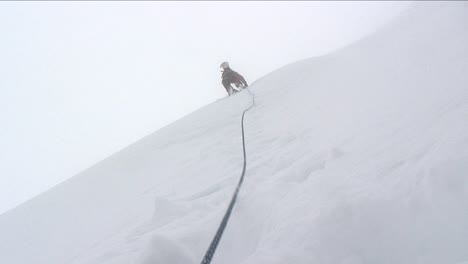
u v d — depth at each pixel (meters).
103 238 3.08
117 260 2.16
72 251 3.17
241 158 3.68
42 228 4.55
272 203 1.96
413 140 1.84
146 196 3.91
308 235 1.40
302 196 1.83
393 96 2.93
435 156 1.44
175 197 3.23
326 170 2.03
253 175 2.83
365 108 3.08
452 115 1.84
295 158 2.78
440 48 3.45
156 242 1.66
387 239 1.24
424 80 2.85
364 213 1.33
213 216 2.15
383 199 1.36
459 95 2.07
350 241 1.30
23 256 3.70
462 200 1.17
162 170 4.87
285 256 1.35
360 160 1.95
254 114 5.71
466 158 1.28
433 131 1.80
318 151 2.62
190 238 1.91
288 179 2.33
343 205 1.39
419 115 2.15
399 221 1.27
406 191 1.36
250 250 1.75
